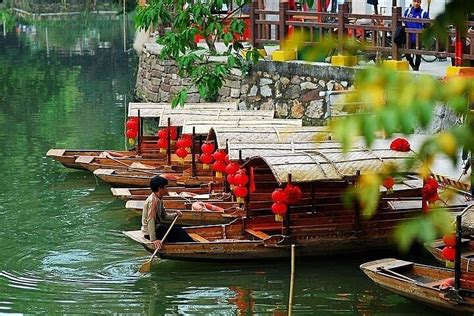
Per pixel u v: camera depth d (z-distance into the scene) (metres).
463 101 3.42
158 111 26.75
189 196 22.16
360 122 3.51
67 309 16.02
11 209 23.66
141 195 22.88
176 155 26.02
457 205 16.84
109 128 36.62
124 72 56.56
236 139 21.77
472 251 16.30
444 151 3.55
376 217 18.52
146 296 16.72
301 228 18.17
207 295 16.80
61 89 49.34
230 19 30.56
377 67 3.55
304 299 16.53
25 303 16.34
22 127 37.34
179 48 27.27
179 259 17.95
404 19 26.36
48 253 19.62
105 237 20.84
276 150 19.38
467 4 3.44
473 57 24.33
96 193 25.45
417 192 18.66
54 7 105.12
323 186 18.45
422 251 18.70
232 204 21.08
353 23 29.06
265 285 17.23
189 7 27.19
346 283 17.25
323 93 26.03
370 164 17.55
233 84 31.80
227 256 17.97
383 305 16.02
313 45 3.96
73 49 71.06
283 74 30.12
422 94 3.43
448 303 14.16
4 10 108.69
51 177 27.58
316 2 36.34
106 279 17.69
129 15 96.50
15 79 54.09
